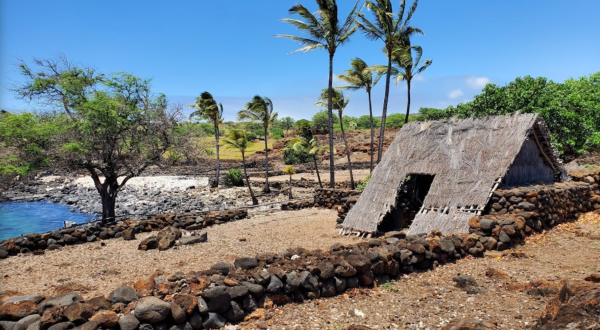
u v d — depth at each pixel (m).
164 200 35.44
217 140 45.28
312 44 24.89
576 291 4.63
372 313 6.55
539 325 4.88
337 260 7.73
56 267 10.91
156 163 21.16
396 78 30.73
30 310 5.70
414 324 6.02
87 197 39.41
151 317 5.46
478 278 8.03
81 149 17.98
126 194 41.69
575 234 11.40
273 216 20.44
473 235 10.27
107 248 13.38
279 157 71.75
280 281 6.89
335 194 22.47
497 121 14.44
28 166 17.88
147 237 14.45
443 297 7.09
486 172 13.00
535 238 11.02
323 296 7.27
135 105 20.55
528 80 29.02
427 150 14.88
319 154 66.62
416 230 12.43
